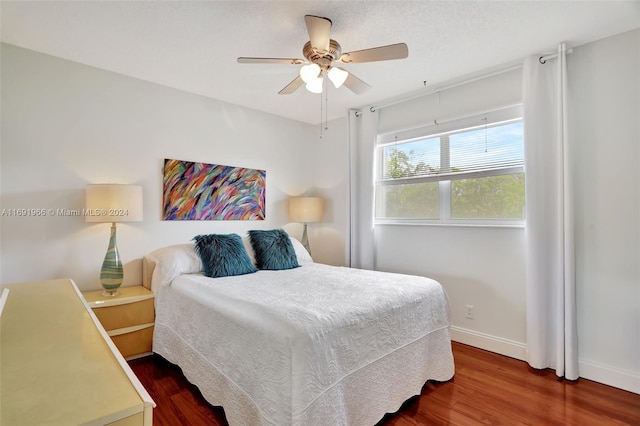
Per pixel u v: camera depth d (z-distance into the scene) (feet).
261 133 12.60
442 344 7.47
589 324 7.59
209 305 6.38
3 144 7.61
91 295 8.29
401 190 11.46
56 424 1.90
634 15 6.55
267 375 4.76
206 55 8.20
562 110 7.70
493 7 6.30
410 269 11.03
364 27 6.94
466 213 9.87
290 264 10.03
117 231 9.24
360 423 5.37
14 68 7.75
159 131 9.98
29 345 3.15
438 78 9.55
